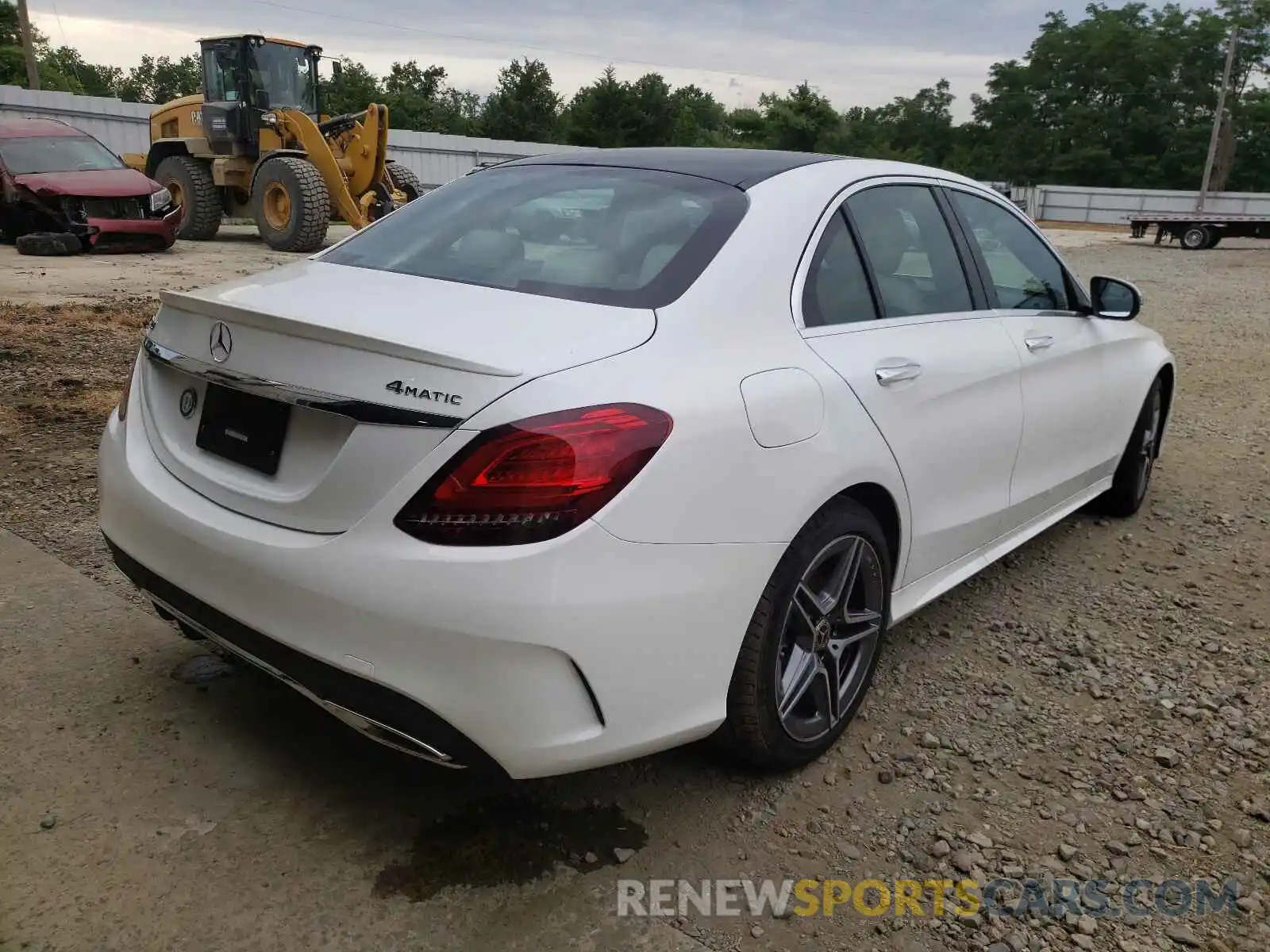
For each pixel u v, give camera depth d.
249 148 16.95
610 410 2.05
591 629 2.02
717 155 3.10
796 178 2.89
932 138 91.12
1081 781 2.77
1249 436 6.76
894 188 3.20
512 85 64.50
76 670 3.02
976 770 2.80
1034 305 3.85
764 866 2.38
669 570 2.12
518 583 1.94
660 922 2.18
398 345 2.05
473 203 3.09
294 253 16.09
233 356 2.33
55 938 2.03
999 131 86.06
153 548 2.46
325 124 17.38
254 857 2.30
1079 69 81.00
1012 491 3.61
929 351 3.01
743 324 2.45
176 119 18.88
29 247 13.61
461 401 1.98
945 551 3.26
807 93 65.25
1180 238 31.56
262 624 2.19
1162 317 12.95
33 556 3.76
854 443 2.59
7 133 14.65
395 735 2.09
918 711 3.11
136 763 2.60
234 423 2.36
